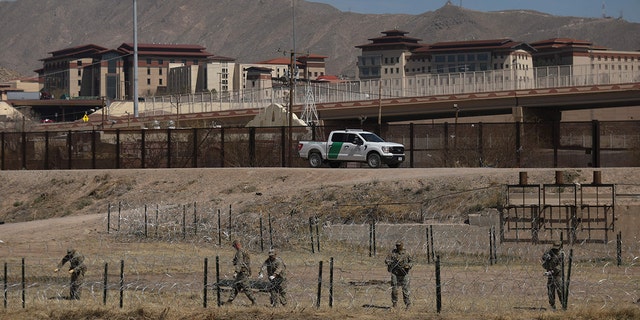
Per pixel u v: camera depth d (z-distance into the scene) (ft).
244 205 213.66
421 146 273.13
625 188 190.60
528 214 177.27
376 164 243.60
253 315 100.42
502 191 189.57
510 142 244.63
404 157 248.11
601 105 526.98
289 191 216.13
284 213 202.59
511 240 168.96
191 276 135.03
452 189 198.90
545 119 542.57
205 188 245.04
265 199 214.28
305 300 111.45
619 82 507.30
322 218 194.59
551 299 103.81
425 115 572.10
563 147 244.22
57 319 101.86
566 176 200.13
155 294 116.88
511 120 611.88
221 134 276.41
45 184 276.00
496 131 246.27
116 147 289.53
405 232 173.06
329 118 556.51
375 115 545.03
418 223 182.39
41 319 101.45
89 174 273.13
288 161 265.13
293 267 144.77
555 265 104.01
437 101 531.91
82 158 300.61
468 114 573.74
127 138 296.92
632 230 170.91
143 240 185.98
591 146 260.42
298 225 190.39
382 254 165.89
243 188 239.09
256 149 272.10
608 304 107.04
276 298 105.40
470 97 525.34
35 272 141.08
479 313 101.35
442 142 262.26
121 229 198.39
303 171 241.35
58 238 191.83
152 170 266.16
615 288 121.39
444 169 225.56
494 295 115.55
